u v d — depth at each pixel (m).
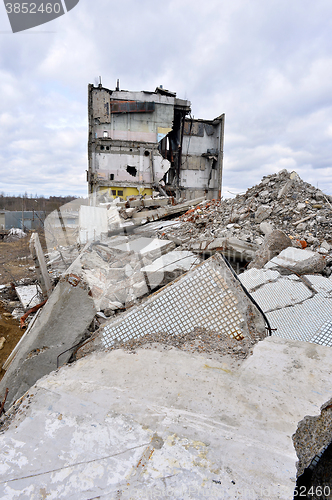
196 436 1.08
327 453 1.20
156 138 15.41
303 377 1.39
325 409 1.22
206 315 1.92
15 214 20.34
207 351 1.67
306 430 1.13
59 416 1.22
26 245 15.52
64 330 2.13
